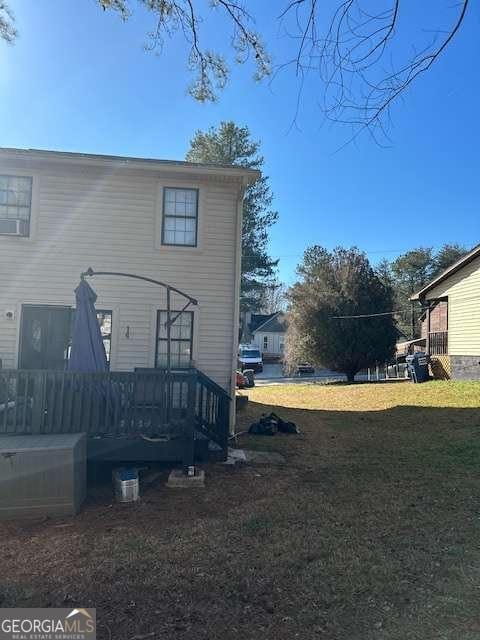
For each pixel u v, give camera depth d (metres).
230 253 10.91
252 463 7.71
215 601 3.50
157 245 10.71
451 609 3.40
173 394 6.78
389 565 4.08
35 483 5.20
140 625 3.20
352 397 18.12
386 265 50.81
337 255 26.30
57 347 10.41
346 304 25.00
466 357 19.27
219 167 10.49
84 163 10.33
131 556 4.22
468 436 9.76
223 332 10.80
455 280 20.36
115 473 6.03
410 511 5.45
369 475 7.05
